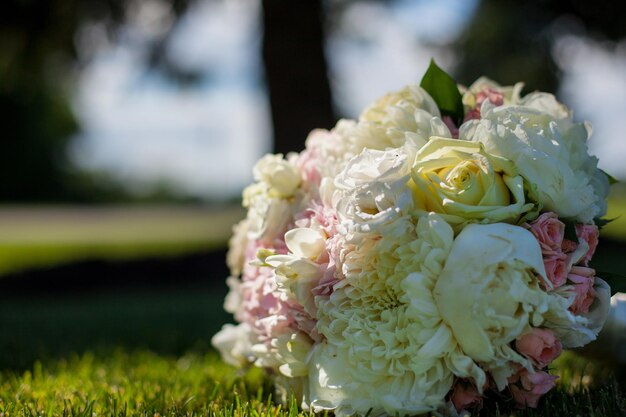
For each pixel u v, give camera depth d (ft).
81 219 73.87
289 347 5.48
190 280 25.31
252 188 6.66
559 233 5.04
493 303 4.63
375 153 5.25
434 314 4.74
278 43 22.07
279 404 6.18
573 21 26.45
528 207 4.97
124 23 22.84
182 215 80.33
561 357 8.02
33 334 11.55
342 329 5.22
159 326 12.10
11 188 94.63
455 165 5.06
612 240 26.66
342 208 5.04
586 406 5.50
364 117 6.25
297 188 6.30
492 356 4.72
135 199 110.93
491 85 6.64
